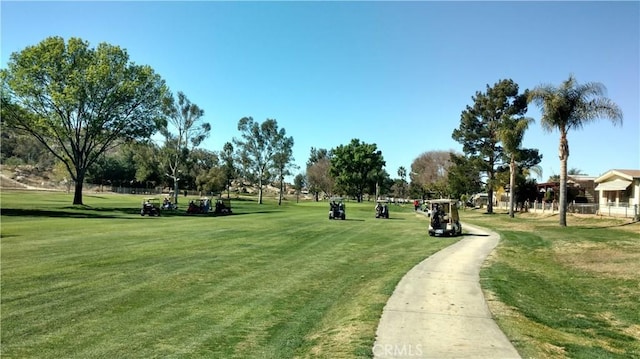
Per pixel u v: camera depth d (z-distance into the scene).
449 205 27.73
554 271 15.55
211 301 10.78
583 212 42.03
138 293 11.38
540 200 61.72
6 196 66.81
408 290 11.44
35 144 150.50
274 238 24.62
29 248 18.41
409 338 7.48
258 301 10.84
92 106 49.47
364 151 118.75
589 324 9.41
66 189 107.62
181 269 14.63
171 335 8.31
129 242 21.17
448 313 9.19
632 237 24.88
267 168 86.69
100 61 49.22
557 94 33.56
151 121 54.16
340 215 43.69
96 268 14.41
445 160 106.00
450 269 15.02
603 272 15.03
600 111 33.09
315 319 9.34
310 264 16.25
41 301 10.41
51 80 47.47
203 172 106.62
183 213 49.03
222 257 17.38
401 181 137.75
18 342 7.86
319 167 125.19
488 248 21.47
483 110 60.47
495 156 60.00
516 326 8.38
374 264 16.44
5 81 46.19
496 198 82.06
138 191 109.94
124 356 7.29
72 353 7.41
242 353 7.38
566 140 34.25
